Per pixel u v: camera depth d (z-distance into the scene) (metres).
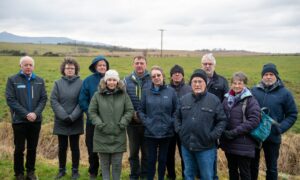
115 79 7.03
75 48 123.44
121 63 49.28
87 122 7.65
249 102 6.43
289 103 6.68
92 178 7.84
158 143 7.35
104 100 7.05
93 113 7.04
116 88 7.12
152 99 7.15
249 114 6.38
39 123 7.59
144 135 7.29
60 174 7.96
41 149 11.05
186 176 6.70
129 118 7.10
